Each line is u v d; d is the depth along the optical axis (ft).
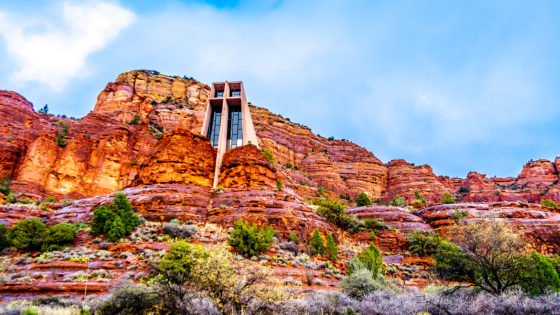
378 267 84.99
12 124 253.65
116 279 65.26
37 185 220.64
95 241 89.40
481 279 54.90
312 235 114.52
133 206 117.80
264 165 154.92
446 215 147.13
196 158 157.17
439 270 81.56
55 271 68.44
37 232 88.12
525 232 131.34
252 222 111.55
